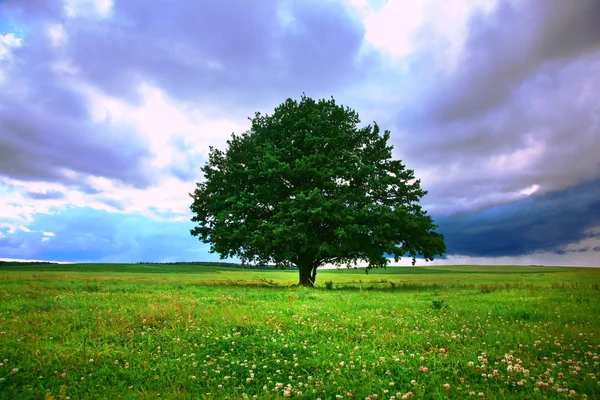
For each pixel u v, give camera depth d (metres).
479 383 6.15
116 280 32.69
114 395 5.68
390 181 33.78
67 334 9.19
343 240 31.23
